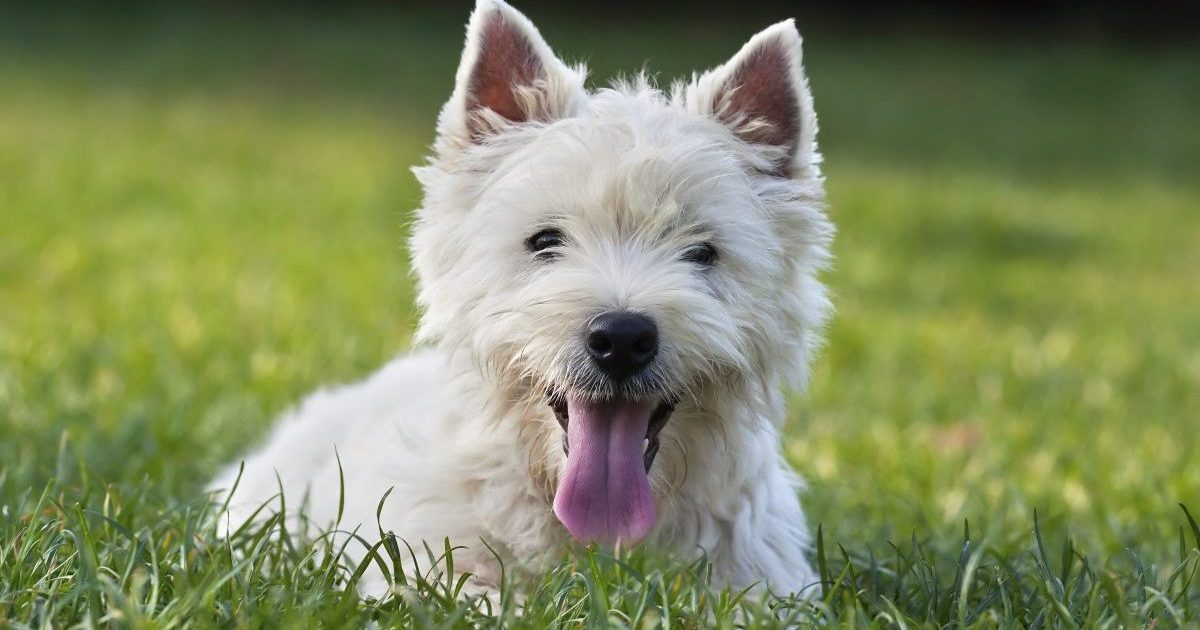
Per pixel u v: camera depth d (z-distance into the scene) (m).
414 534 5.89
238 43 35.56
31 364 10.13
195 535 5.69
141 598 4.93
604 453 5.62
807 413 10.34
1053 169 28.22
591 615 4.83
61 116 26.08
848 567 5.50
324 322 12.45
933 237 20.69
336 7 40.81
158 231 17.11
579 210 5.74
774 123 6.29
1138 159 29.83
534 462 5.85
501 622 4.77
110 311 12.47
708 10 42.94
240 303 13.10
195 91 30.14
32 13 36.66
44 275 14.20
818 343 6.43
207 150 23.98
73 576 5.05
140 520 6.29
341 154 24.50
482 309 5.86
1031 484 8.46
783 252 6.09
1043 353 13.16
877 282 16.94
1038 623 5.17
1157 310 16.50
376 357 11.13
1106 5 43.47
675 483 5.94
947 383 11.75
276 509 6.73
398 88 32.16
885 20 43.56
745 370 5.78
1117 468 8.75
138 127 25.66
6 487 6.79
